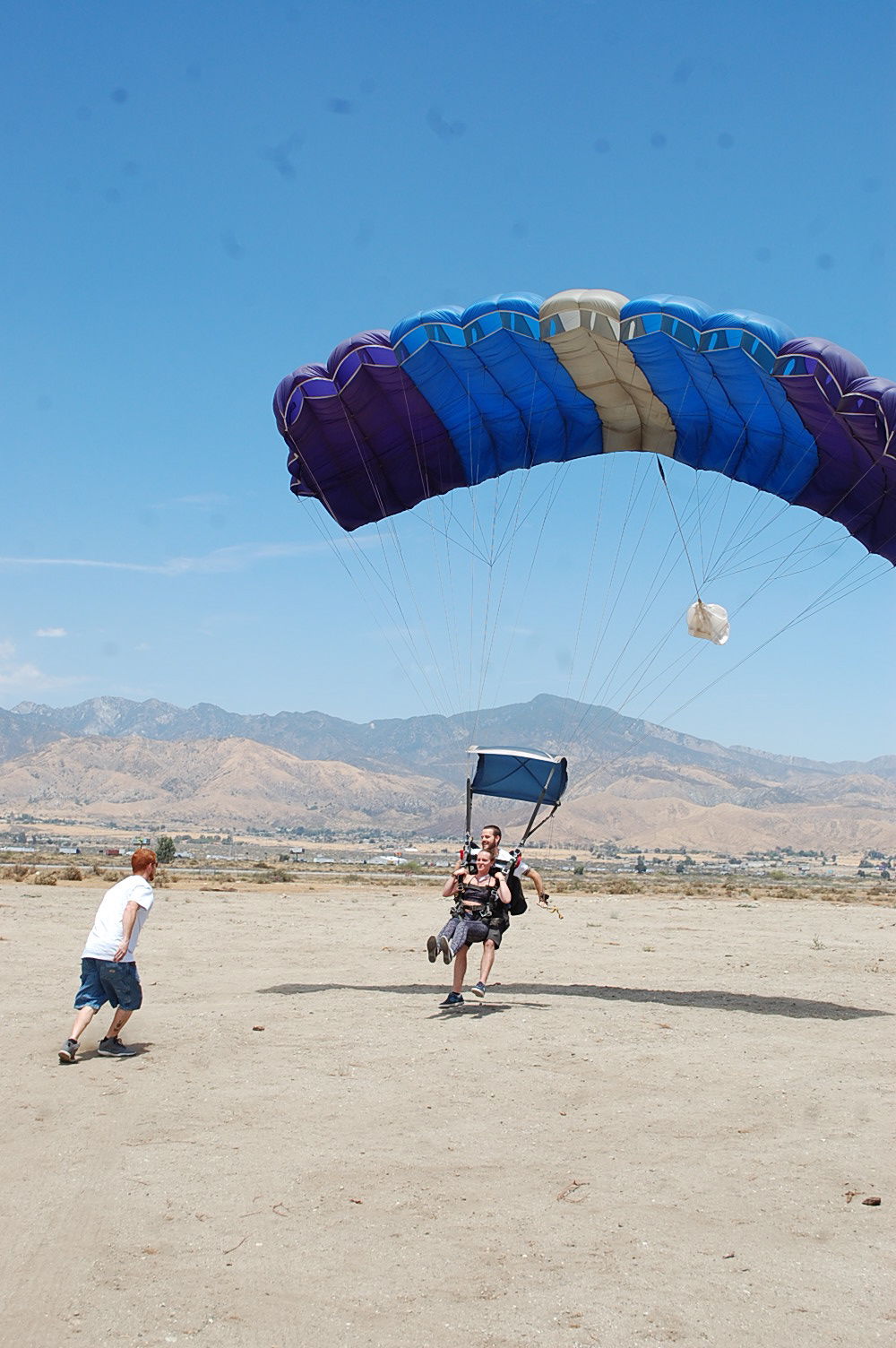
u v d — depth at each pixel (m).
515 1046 11.53
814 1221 6.88
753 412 14.38
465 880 14.12
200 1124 8.80
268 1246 6.41
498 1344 5.24
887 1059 11.40
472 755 14.25
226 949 21.83
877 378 12.30
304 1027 12.55
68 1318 5.53
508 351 14.81
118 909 11.27
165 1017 13.36
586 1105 9.45
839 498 15.16
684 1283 5.92
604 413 15.98
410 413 15.97
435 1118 9.01
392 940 24.20
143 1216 6.85
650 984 17.00
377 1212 6.95
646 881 114.38
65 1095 9.64
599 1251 6.35
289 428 15.67
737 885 95.62
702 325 12.91
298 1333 5.37
